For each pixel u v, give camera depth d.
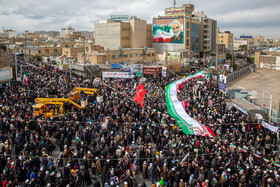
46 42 122.19
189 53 90.19
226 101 34.91
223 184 14.29
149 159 17.17
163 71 55.28
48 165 16.02
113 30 94.25
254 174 14.94
